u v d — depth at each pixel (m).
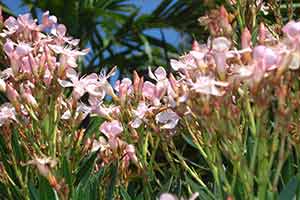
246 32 1.01
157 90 1.22
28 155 1.28
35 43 1.33
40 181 1.17
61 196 1.08
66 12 2.84
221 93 0.96
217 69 0.97
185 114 1.10
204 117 0.98
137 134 1.25
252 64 0.94
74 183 1.27
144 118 1.22
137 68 2.99
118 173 1.28
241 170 0.97
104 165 1.32
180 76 1.27
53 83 1.23
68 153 1.23
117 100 1.27
